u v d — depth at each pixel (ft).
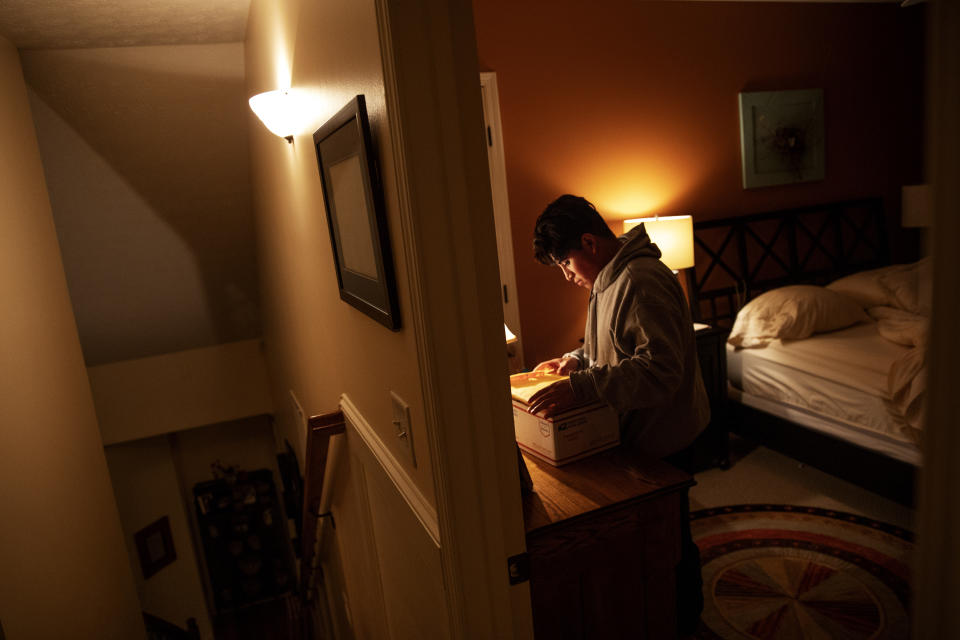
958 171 1.15
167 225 12.62
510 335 7.23
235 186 12.28
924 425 1.26
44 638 8.32
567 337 12.07
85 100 9.87
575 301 12.03
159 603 18.49
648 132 12.24
